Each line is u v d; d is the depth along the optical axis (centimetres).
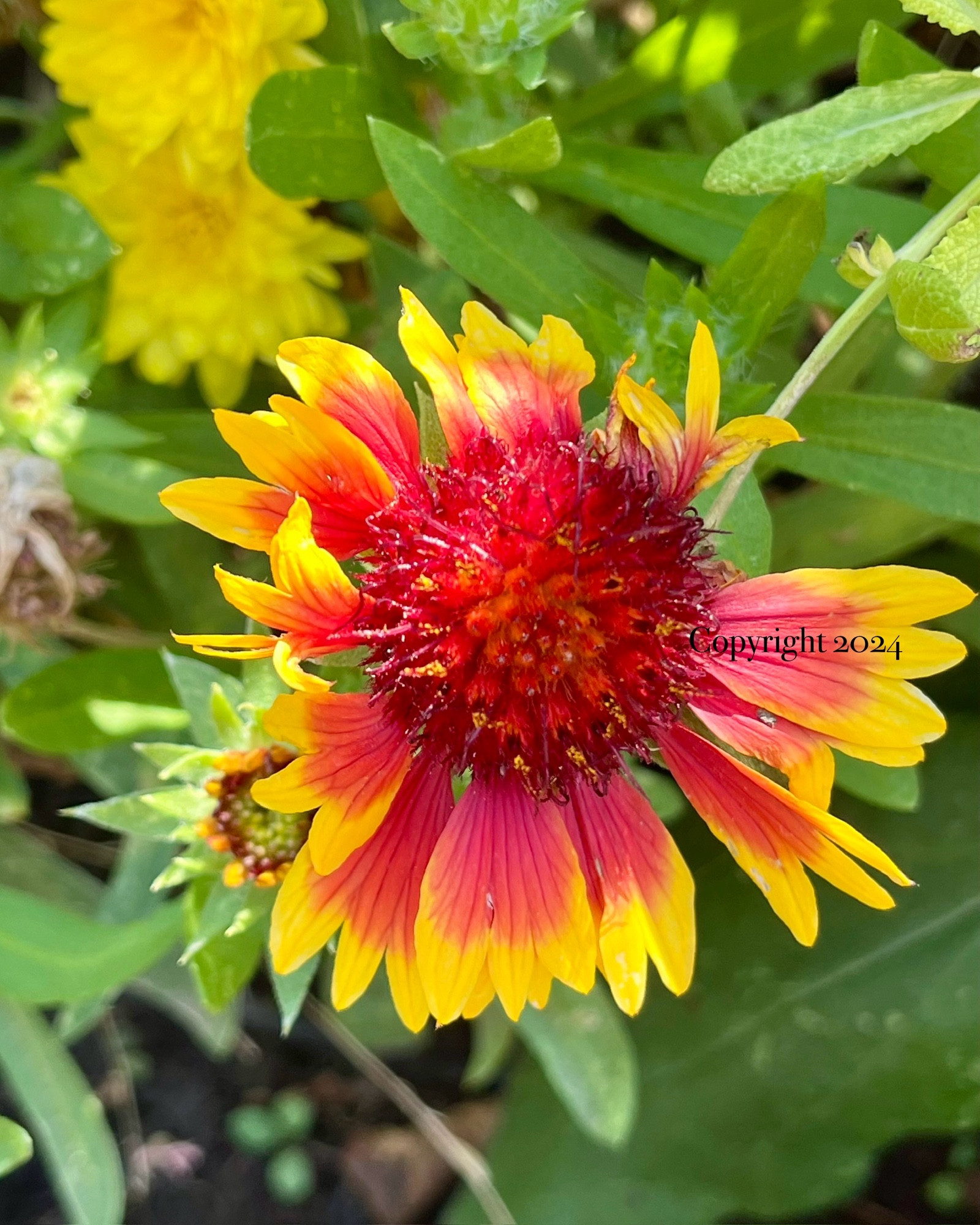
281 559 7
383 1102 19
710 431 8
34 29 14
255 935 10
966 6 9
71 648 15
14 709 12
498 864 9
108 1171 14
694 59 12
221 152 12
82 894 16
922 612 8
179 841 10
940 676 16
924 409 10
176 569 14
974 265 9
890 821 16
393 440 9
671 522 9
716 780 9
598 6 16
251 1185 18
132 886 14
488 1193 16
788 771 9
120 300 13
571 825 9
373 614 9
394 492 8
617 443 9
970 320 8
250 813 10
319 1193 19
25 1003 12
